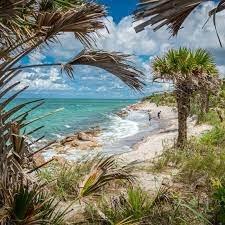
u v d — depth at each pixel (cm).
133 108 6925
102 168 603
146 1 321
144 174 1090
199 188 915
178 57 1585
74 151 1997
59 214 650
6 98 541
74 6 514
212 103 3534
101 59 580
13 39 545
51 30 525
